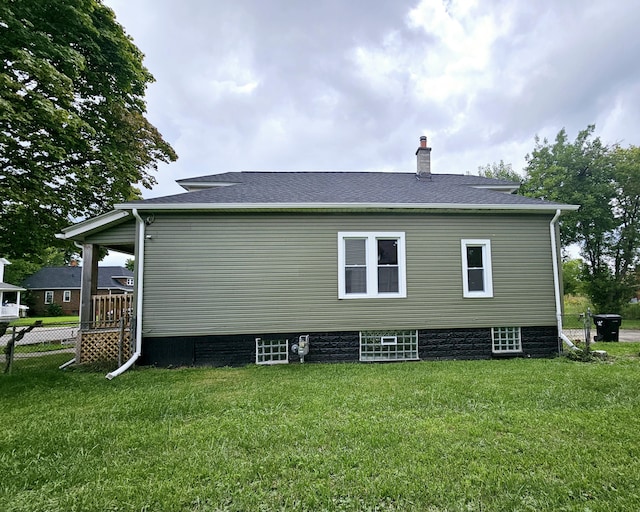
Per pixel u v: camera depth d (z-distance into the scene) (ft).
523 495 7.53
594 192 69.97
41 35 24.66
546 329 25.31
